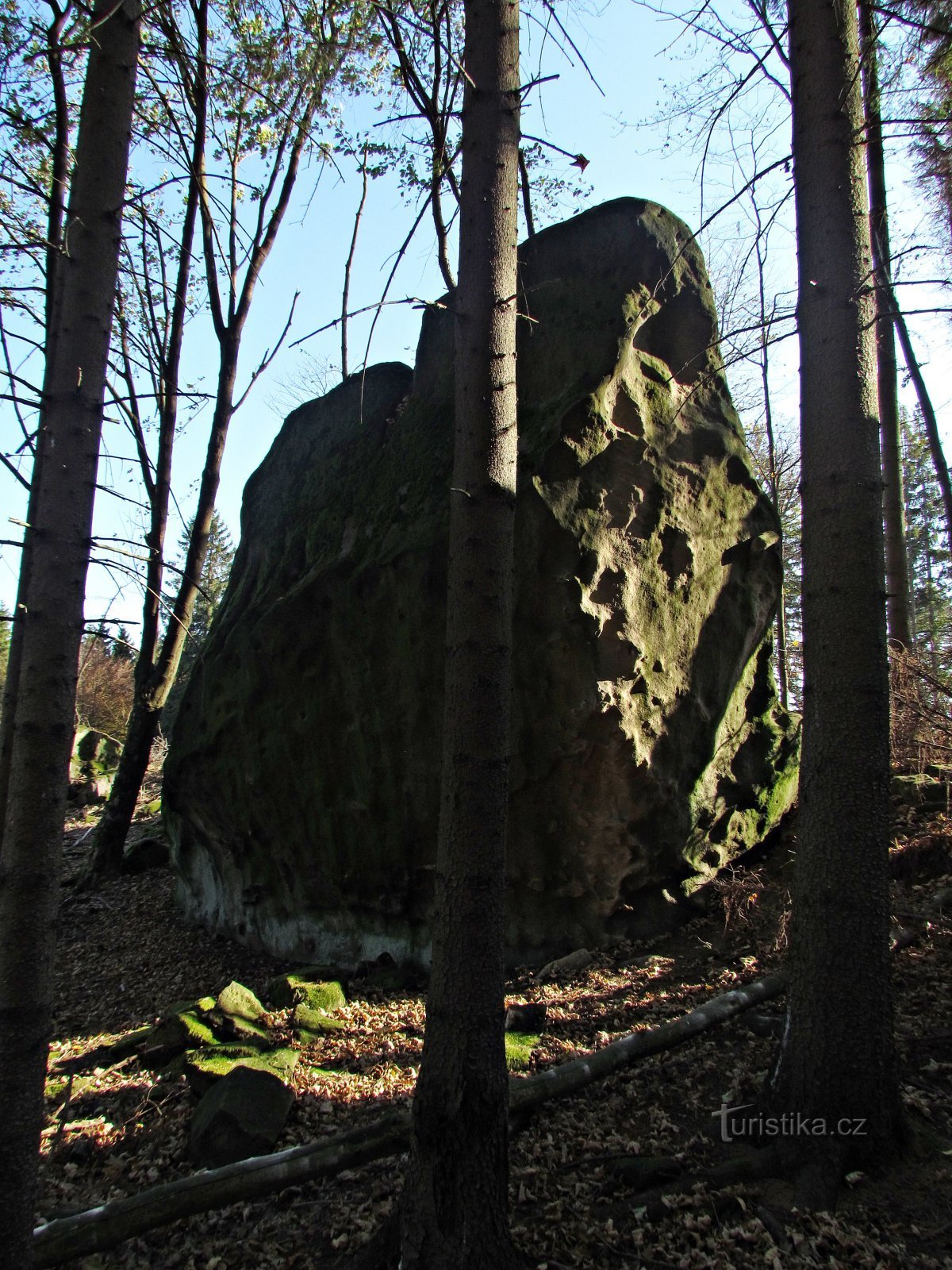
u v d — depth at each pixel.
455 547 3.85
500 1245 3.34
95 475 3.19
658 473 7.31
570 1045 5.65
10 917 2.84
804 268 4.43
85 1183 4.97
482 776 3.64
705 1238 3.70
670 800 7.21
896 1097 3.93
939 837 6.87
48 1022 2.89
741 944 6.64
